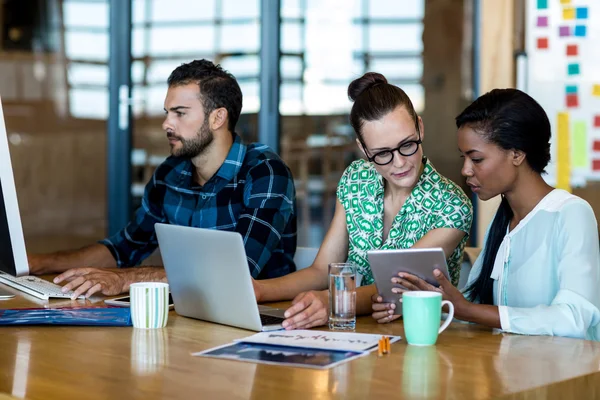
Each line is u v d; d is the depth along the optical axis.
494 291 1.92
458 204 2.02
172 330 1.68
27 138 5.19
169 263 1.84
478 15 4.12
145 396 1.18
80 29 4.92
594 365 1.38
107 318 1.75
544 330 1.63
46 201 5.23
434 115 4.72
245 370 1.33
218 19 4.56
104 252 2.65
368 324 1.76
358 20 4.53
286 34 4.48
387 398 1.17
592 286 1.70
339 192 2.21
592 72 3.71
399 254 1.66
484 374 1.30
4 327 1.71
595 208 3.70
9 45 5.12
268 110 4.49
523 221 1.84
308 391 1.20
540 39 3.77
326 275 2.18
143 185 4.78
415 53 4.55
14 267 2.05
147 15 4.68
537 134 1.77
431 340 1.52
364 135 1.89
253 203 2.39
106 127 4.84
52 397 1.19
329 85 4.53
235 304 1.68
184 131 2.45
